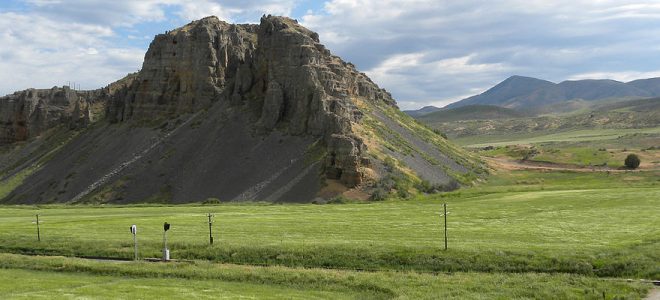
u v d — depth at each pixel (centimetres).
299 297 4041
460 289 4153
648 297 3947
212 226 7219
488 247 5288
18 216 9306
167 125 19112
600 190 11162
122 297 3956
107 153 18750
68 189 17262
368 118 18525
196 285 4425
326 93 16812
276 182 14175
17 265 5322
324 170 13912
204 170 15712
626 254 4891
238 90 18625
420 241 5778
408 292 4109
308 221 7681
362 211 9094
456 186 14662
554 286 4144
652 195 9669
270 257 5409
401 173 14538
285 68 17538
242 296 4034
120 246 5928
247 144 16288
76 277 4822
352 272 4762
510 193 11606
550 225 6875
